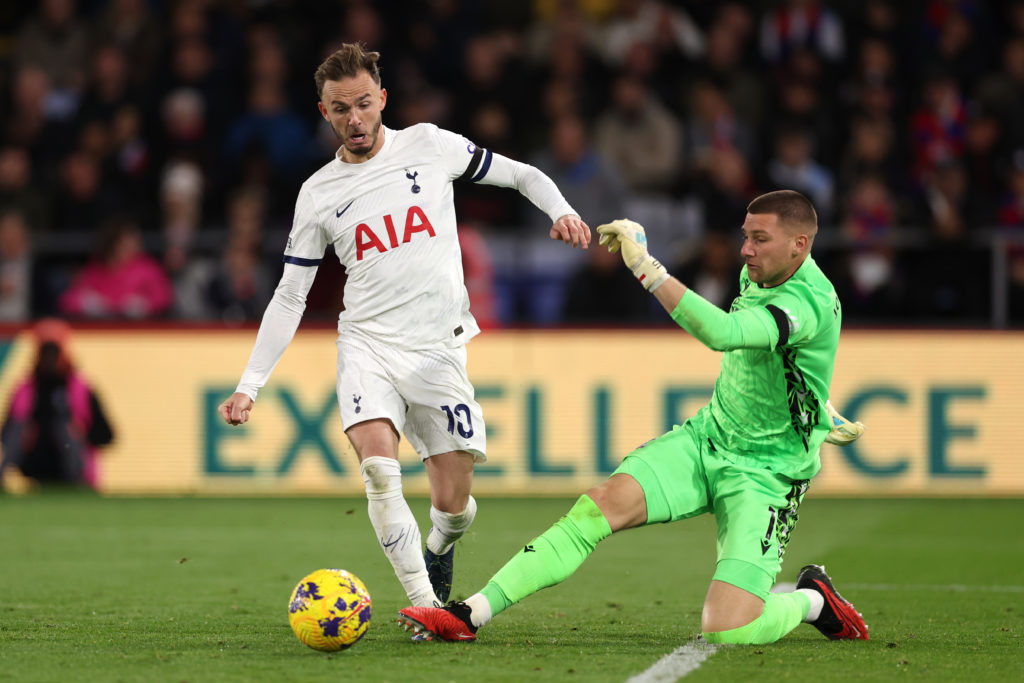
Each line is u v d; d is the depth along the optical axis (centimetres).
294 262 1902
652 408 4125
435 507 1938
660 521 1786
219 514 3659
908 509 3794
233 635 1845
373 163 1883
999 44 5366
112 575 2561
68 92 5562
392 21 5450
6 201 4834
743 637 1722
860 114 5003
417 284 1872
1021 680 1531
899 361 4091
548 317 4434
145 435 4203
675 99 5228
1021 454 4075
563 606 2197
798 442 1794
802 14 5278
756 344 1689
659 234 4525
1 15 6225
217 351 4200
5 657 1648
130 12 5566
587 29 5428
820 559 2855
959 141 4994
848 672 1570
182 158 4884
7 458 4216
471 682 1488
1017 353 4084
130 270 4384
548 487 4119
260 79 5047
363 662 1606
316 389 4150
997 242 4238
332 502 3956
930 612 2150
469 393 1925
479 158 1938
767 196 1767
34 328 4216
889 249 4278
